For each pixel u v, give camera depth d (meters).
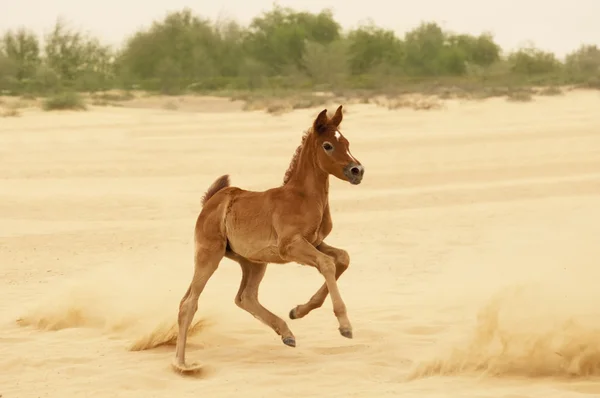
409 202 36.22
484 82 109.56
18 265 26.08
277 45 134.50
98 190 39.78
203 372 15.12
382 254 26.62
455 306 19.30
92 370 15.36
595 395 12.58
